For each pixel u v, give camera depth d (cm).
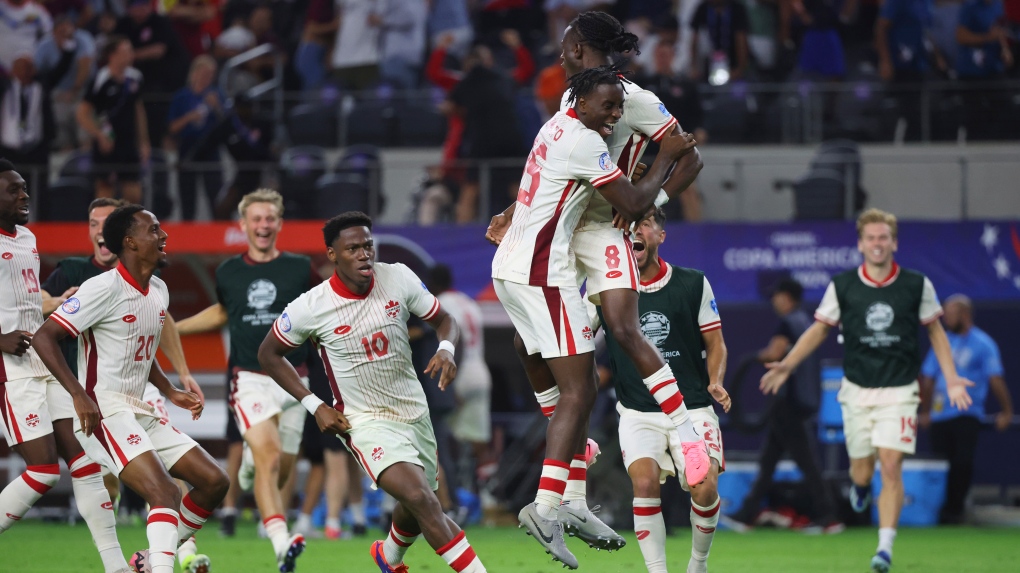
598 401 3359
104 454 1802
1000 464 4056
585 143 1498
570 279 1538
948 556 2759
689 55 5172
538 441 3634
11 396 1908
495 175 4272
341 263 1716
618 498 3334
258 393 2328
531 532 1505
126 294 1773
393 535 1839
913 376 2467
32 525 3503
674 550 2881
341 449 3092
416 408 1770
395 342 1742
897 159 4247
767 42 5078
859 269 2520
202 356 3647
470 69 4366
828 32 4997
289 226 3803
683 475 1909
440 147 4894
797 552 2834
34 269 1978
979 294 3931
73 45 5203
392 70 5159
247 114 4503
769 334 3991
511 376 4056
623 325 1532
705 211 4416
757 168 4378
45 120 4819
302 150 4716
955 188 4216
